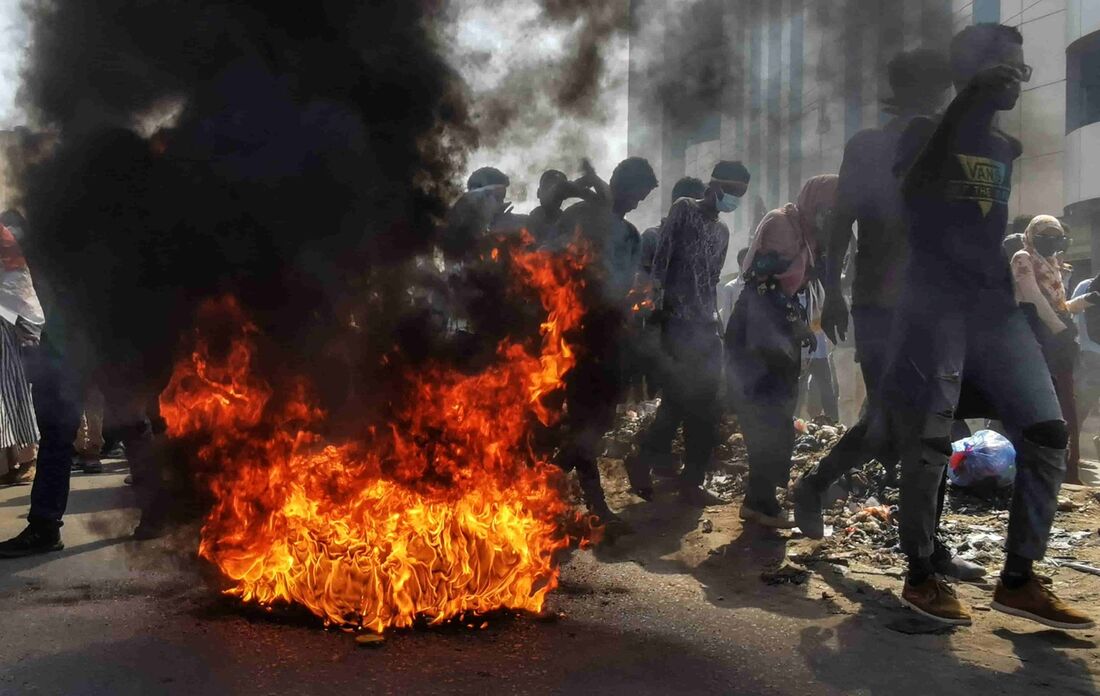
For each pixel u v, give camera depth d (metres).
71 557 4.02
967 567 3.85
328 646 2.87
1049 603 3.17
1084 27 13.27
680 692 2.60
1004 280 3.33
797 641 3.07
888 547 4.31
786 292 4.69
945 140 3.25
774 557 4.15
